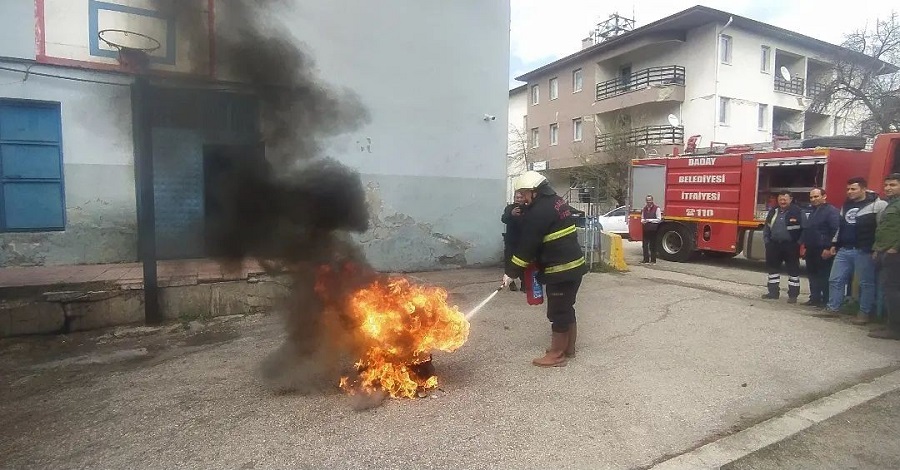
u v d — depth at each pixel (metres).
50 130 7.22
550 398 3.90
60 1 6.99
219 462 2.97
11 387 4.28
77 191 7.33
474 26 10.20
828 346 5.28
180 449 3.14
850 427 3.46
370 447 3.14
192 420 3.55
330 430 3.37
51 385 4.32
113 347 5.46
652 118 25.50
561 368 4.58
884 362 4.79
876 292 6.01
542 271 4.70
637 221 13.61
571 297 4.64
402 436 3.28
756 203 10.77
